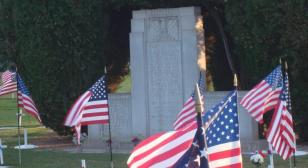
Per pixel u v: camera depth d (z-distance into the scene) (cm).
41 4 3044
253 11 2694
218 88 3334
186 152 1128
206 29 3262
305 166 2180
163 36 2844
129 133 2905
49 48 3078
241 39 2778
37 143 3269
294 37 2617
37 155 2756
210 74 3303
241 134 2642
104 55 3184
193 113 1992
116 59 3375
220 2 2944
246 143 2598
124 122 2916
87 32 3073
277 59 2694
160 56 2853
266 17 2661
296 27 2612
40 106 3161
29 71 3148
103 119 2097
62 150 2936
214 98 2694
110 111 2930
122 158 2562
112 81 3422
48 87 3109
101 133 2923
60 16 3034
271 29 2669
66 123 2105
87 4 3050
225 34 3138
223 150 1191
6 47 3462
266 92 2100
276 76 2109
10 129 4194
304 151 2542
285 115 1706
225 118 1199
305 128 2806
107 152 2791
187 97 2803
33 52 3100
